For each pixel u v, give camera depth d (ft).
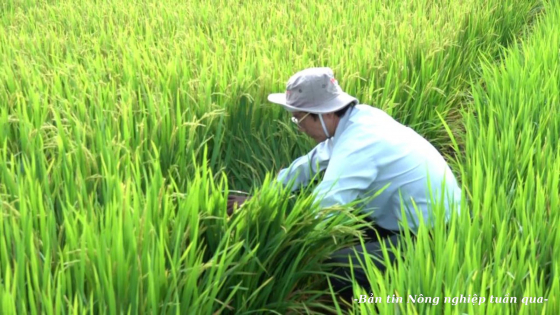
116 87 16.39
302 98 11.66
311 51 19.24
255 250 10.34
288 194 11.21
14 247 9.68
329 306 12.29
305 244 11.01
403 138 11.75
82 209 10.07
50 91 16.26
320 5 24.62
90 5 25.96
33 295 8.86
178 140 13.75
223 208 10.77
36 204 10.34
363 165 11.50
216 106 15.25
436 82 18.76
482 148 13.53
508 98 16.51
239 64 17.25
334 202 11.43
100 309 8.61
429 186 10.69
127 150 12.17
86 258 8.99
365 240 12.70
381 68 18.11
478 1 25.63
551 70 18.53
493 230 10.89
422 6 25.03
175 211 11.44
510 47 24.77
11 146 13.28
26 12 26.66
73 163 12.19
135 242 9.16
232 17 23.54
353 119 11.84
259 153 15.67
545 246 10.32
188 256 9.96
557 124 14.71
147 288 9.22
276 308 11.16
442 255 9.53
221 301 10.58
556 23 23.44
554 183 11.49
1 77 16.87
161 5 25.17
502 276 9.45
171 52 18.43
